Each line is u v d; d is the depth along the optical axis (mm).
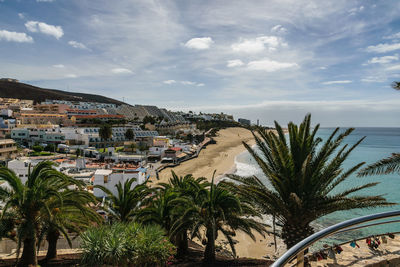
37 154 75250
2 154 63406
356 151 129000
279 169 12359
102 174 35969
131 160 80812
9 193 14469
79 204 15008
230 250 28266
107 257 11984
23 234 13617
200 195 17266
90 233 12641
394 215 4324
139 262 12398
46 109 155875
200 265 15930
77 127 118688
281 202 11898
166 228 18469
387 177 64688
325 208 11625
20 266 14336
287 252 3307
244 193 13375
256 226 16391
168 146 108688
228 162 96312
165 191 19438
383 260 7238
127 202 19609
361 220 4117
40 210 14383
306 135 12000
